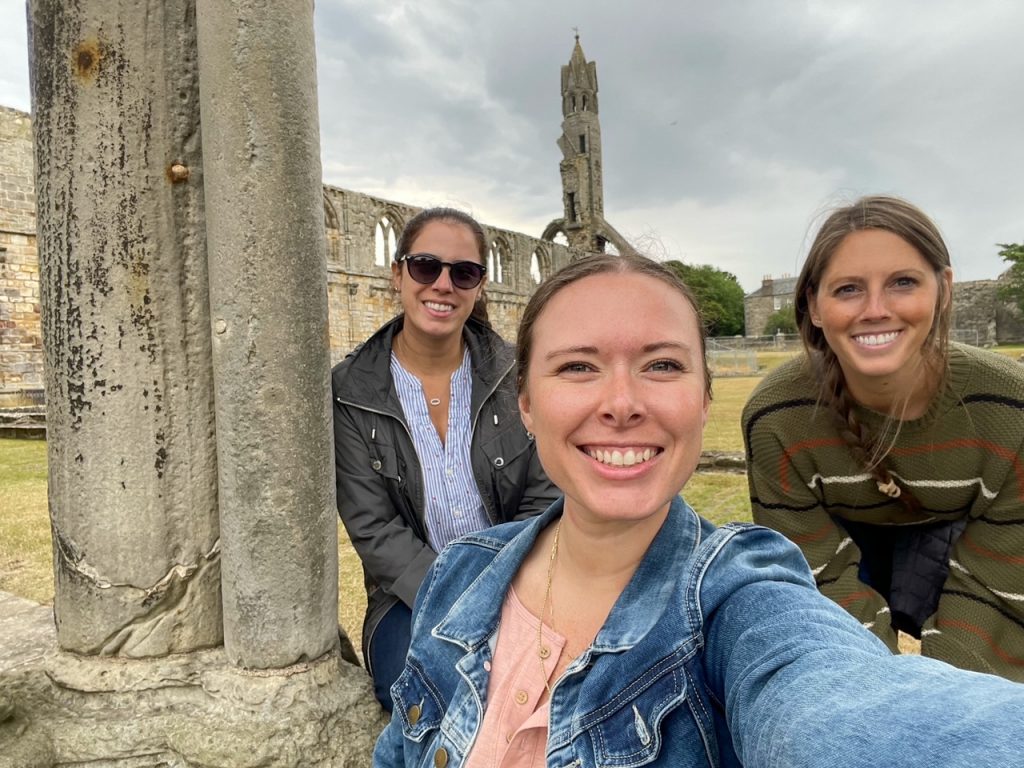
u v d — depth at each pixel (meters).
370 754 0.98
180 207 0.98
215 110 0.94
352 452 1.15
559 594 0.58
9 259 9.30
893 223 0.91
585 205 22.20
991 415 0.95
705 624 0.49
